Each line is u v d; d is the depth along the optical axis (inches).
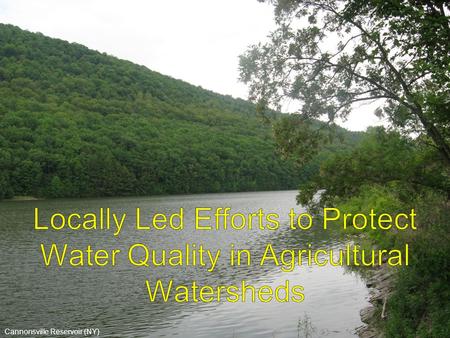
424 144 450.0
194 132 5265.8
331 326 536.1
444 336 394.0
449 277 483.8
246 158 4862.2
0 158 3078.2
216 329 542.6
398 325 462.3
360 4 427.5
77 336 533.3
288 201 3056.1
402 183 445.7
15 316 607.8
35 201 2910.9
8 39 5930.1
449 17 363.3
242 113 7268.7
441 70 353.4
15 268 882.1
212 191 4443.9
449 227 534.6
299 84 455.2
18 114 3993.6
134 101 6023.6
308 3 454.6
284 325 546.9
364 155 441.7
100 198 3363.7
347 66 446.9
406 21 375.9
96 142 3988.7
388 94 432.8
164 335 527.5
